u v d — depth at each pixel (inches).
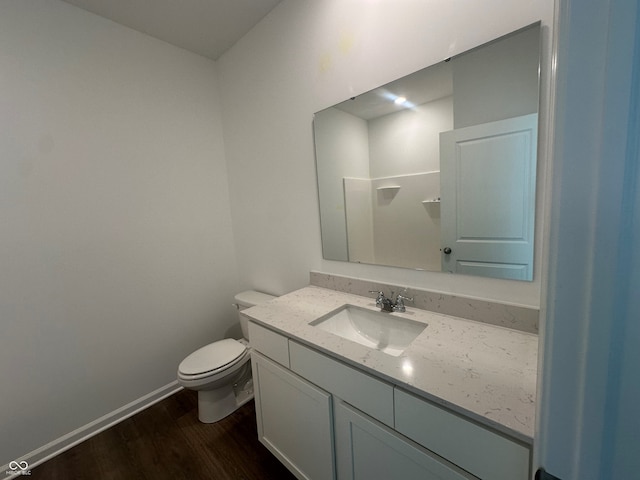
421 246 50.4
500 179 40.8
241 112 82.0
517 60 37.5
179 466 58.1
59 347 63.7
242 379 77.5
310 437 46.4
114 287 71.1
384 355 37.3
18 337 58.8
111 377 71.5
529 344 37.8
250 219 86.4
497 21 38.4
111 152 69.2
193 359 67.7
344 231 62.0
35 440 61.2
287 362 48.1
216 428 67.6
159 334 79.6
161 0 61.9
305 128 65.7
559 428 13.4
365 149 55.3
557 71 12.4
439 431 30.2
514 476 25.7
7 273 57.2
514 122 38.7
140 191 74.4
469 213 44.3
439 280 49.3
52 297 62.5
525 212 39.3
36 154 59.4
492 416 26.1
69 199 63.8
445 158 45.6
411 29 46.2
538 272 39.3
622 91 10.1
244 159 84.3
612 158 10.6
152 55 75.2
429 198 48.3
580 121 11.3
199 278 87.2
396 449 34.3
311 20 59.7
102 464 59.6
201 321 88.2
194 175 84.9
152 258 77.4
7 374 57.9
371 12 50.6
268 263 83.3
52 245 62.1
